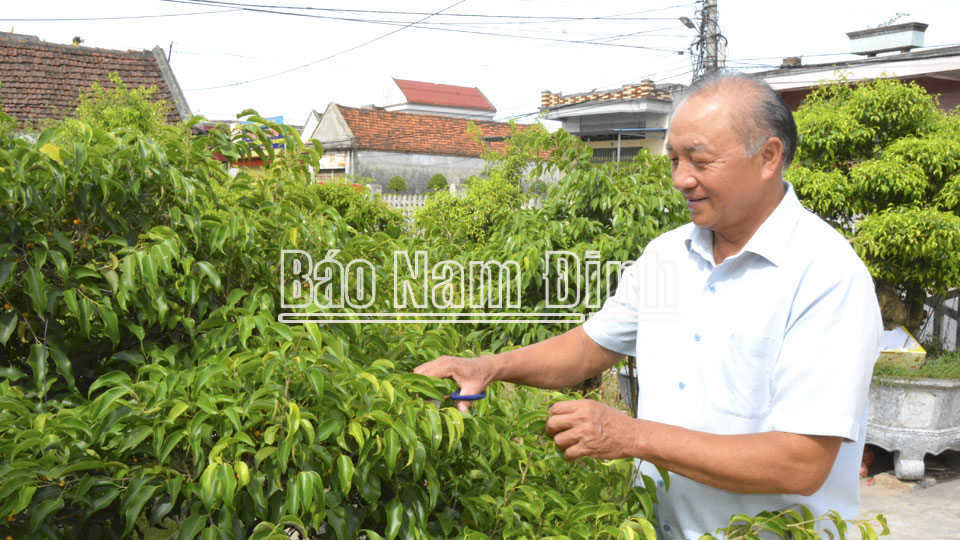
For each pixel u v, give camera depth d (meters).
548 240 3.79
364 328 2.21
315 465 1.57
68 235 1.90
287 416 1.53
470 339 3.29
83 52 13.74
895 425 5.10
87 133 1.89
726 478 1.53
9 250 1.74
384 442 1.51
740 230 1.71
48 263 1.84
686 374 1.76
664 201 3.85
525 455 1.84
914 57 12.70
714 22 15.14
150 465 1.62
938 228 5.12
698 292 1.77
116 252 1.85
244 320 1.81
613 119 25.06
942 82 13.07
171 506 1.53
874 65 13.23
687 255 1.82
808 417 1.51
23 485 1.48
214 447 1.50
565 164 4.21
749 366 1.65
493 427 1.75
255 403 1.56
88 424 1.62
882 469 5.40
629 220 3.75
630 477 1.86
